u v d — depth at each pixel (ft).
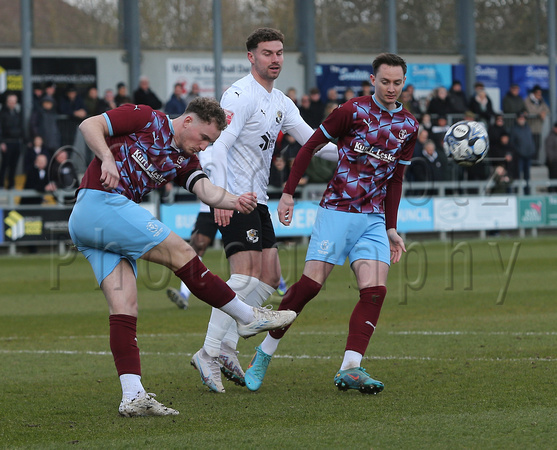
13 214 190.90
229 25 245.65
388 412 53.88
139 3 233.35
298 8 249.55
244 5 246.27
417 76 261.44
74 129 198.90
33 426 51.80
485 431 48.34
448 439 46.78
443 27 264.93
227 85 245.45
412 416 52.54
